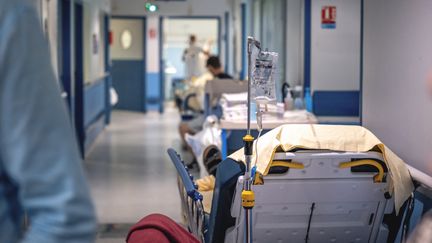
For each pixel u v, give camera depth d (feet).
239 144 17.29
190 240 9.29
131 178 23.29
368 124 14.05
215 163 17.48
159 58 46.75
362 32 14.35
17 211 4.12
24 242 3.93
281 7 23.56
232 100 17.65
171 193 20.77
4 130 3.84
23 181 3.85
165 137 33.88
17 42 3.86
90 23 31.58
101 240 15.33
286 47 22.21
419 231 8.78
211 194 12.85
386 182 9.99
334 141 9.74
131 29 46.78
